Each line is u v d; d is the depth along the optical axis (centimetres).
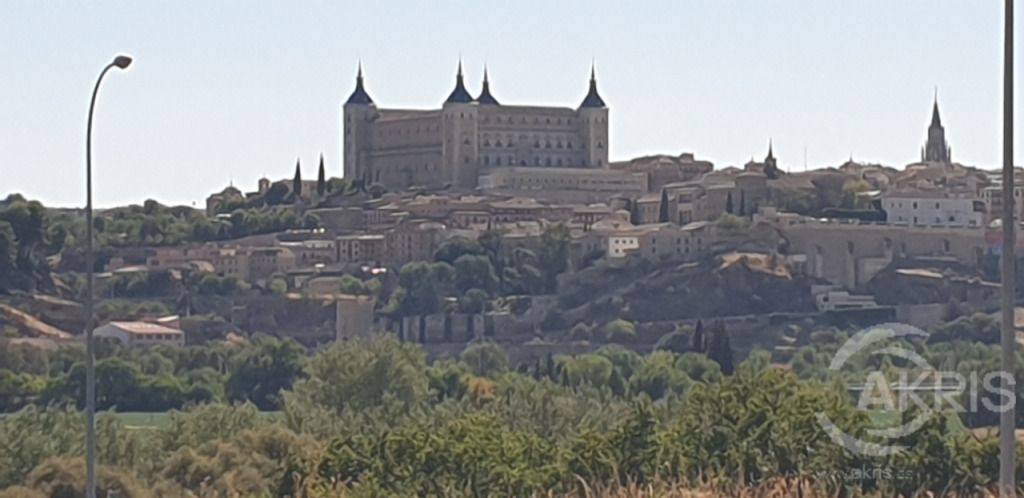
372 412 17162
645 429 7869
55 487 11731
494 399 17000
